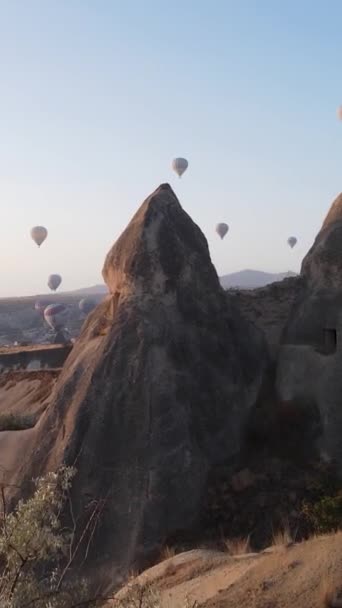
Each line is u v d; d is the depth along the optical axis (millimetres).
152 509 17312
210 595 8867
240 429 20219
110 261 22547
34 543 6426
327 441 19828
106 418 18703
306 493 17859
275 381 21875
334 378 20719
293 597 7828
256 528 17062
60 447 18656
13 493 18406
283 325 23344
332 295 22172
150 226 21875
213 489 18328
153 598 6762
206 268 22062
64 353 38125
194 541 16859
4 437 21375
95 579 15867
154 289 20922
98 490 17594
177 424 18562
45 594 6426
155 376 19203
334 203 24734
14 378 34625
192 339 20453
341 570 8000
